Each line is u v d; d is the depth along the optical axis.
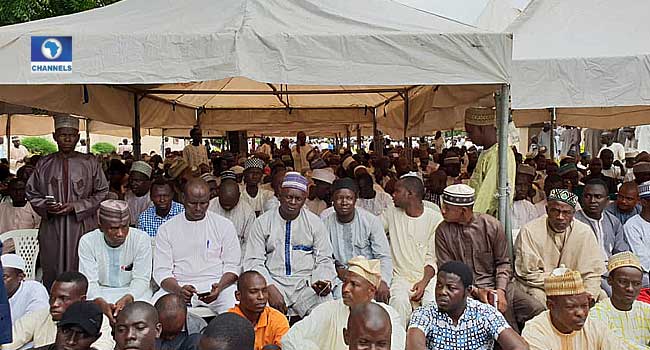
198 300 5.01
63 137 5.65
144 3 5.72
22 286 4.45
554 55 5.39
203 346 2.97
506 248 5.02
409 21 5.48
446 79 4.90
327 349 3.79
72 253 5.62
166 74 4.76
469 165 11.32
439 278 3.69
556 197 4.89
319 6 5.39
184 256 5.16
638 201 6.23
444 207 4.98
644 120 11.16
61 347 3.28
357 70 4.84
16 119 13.25
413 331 3.70
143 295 4.89
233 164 10.23
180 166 8.64
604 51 5.50
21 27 5.11
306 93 11.27
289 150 13.70
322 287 5.04
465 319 3.71
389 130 13.37
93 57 4.75
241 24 4.97
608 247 5.62
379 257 5.22
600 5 6.01
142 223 5.95
